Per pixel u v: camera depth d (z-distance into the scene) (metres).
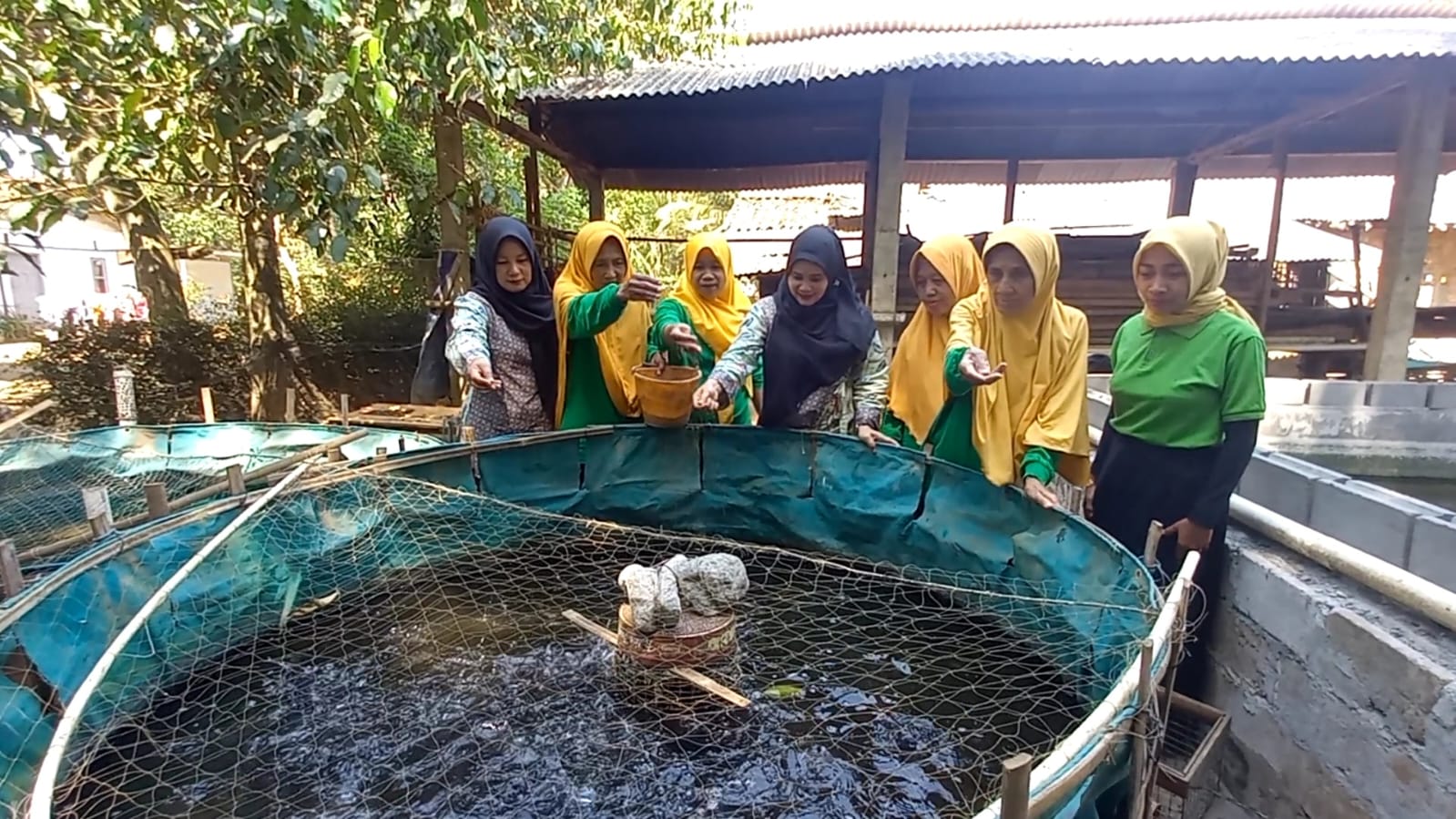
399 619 2.71
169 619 2.20
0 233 4.41
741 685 2.36
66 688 1.81
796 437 3.20
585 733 2.16
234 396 7.28
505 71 4.50
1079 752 1.28
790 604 2.83
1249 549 2.29
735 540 3.36
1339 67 5.30
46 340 7.18
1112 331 7.38
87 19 3.24
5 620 1.68
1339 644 1.88
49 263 17.08
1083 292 7.37
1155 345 2.36
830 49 7.24
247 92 3.54
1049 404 2.52
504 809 1.90
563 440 3.22
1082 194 11.11
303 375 7.15
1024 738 2.09
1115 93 6.25
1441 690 1.58
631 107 6.66
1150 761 1.52
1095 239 7.40
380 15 3.39
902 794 1.93
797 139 7.65
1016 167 8.33
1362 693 1.80
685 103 6.55
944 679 2.37
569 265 3.35
